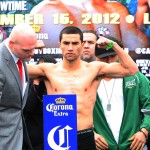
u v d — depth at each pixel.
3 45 4.30
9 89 4.25
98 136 5.15
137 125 5.27
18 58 4.32
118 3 6.46
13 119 4.33
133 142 5.19
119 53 4.74
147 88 5.36
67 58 4.73
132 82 5.26
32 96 4.91
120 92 5.25
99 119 5.22
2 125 4.30
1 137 4.29
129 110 5.25
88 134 4.74
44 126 4.35
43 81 4.89
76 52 4.71
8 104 4.29
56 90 4.77
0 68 4.21
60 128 4.34
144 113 4.96
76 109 4.33
